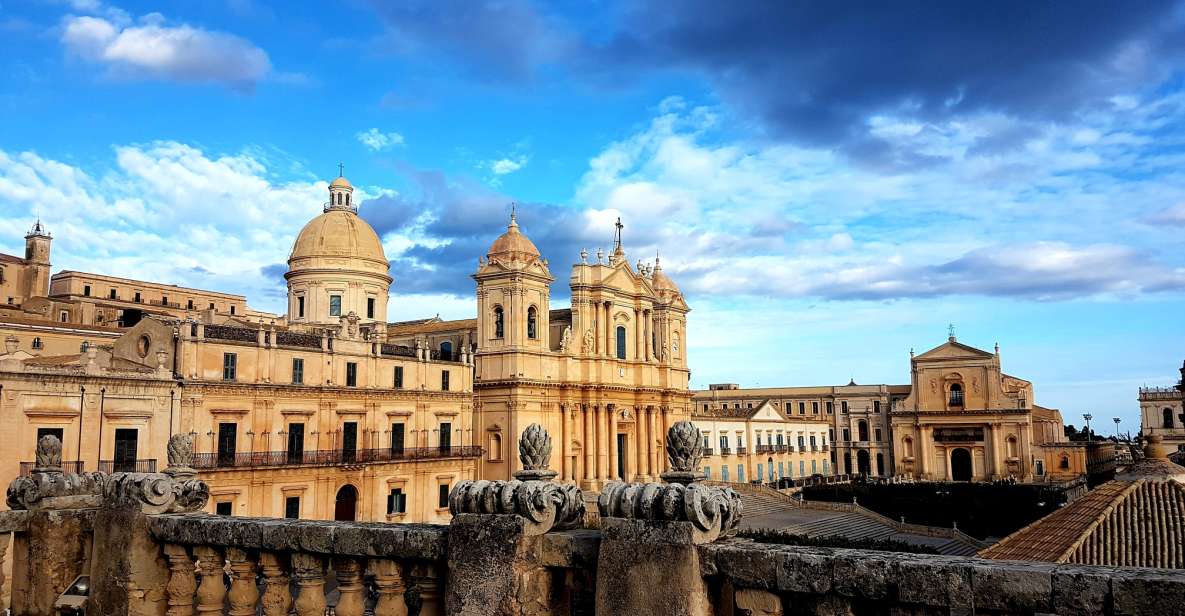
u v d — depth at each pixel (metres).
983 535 90.06
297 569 10.41
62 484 13.09
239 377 56.59
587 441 82.00
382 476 64.75
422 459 67.69
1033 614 6.82
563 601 9.29
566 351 81.50
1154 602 6.35
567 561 8.98
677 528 8.21
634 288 91.81
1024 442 121.69
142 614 11.55
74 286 97.25
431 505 68.69
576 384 81.44
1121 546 24.03
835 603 7.70
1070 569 6.89
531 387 77.25
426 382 69.88
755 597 8.02
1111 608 6.51
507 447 75.81
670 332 96.56
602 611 8.48
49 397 47.25
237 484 55.00
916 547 61.81
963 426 126.50
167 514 11.84
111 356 52.97
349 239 85.75
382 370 66.06
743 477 113.38
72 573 12.70
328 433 61.62
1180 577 6.41
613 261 89.75
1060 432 142.88
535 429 9.83
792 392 147.12
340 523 10.51
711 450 106.94
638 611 8.27
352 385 63.66
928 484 109.31
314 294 83.94
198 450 53.78
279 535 10.50
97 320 94.56
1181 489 28.44
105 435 49.53
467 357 74.19
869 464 139.88
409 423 68.00
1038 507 91.94
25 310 86.81
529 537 9.09
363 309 85.25
